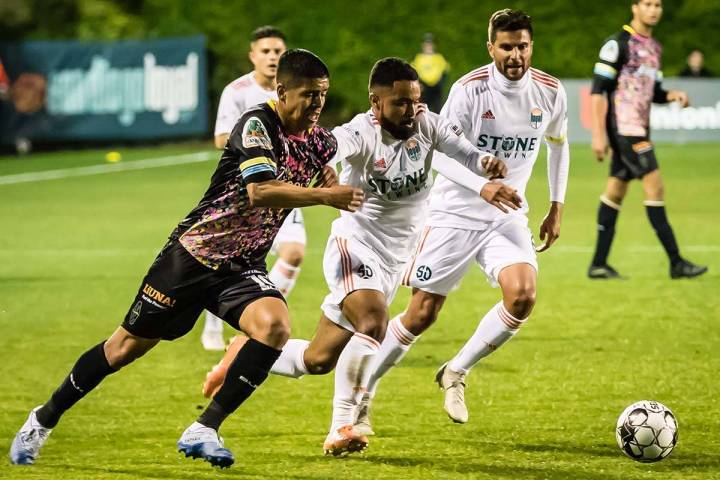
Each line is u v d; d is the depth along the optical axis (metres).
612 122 31.08
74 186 58.78
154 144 83.12
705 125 73.19
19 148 78.38
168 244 15.30
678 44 87.06
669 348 23.52
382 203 16.94
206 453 14.60
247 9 88.62
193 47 78.69
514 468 15.55
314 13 89.00
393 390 20.53
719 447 16.42
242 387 14.91
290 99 14.61
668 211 45.97
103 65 78.12
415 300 18.75
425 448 16.72
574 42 87.44
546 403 19.36
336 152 15.65
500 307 17.78
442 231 18.67
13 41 81.81
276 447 16.86
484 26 88.19
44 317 28.00
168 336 15.62
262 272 15.56
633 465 15.59
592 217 45.28
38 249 39.03
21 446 15.88
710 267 33.69
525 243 18.47
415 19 88.38
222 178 14.91
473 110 18.62
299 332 25.97
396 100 16.08
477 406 19.25
